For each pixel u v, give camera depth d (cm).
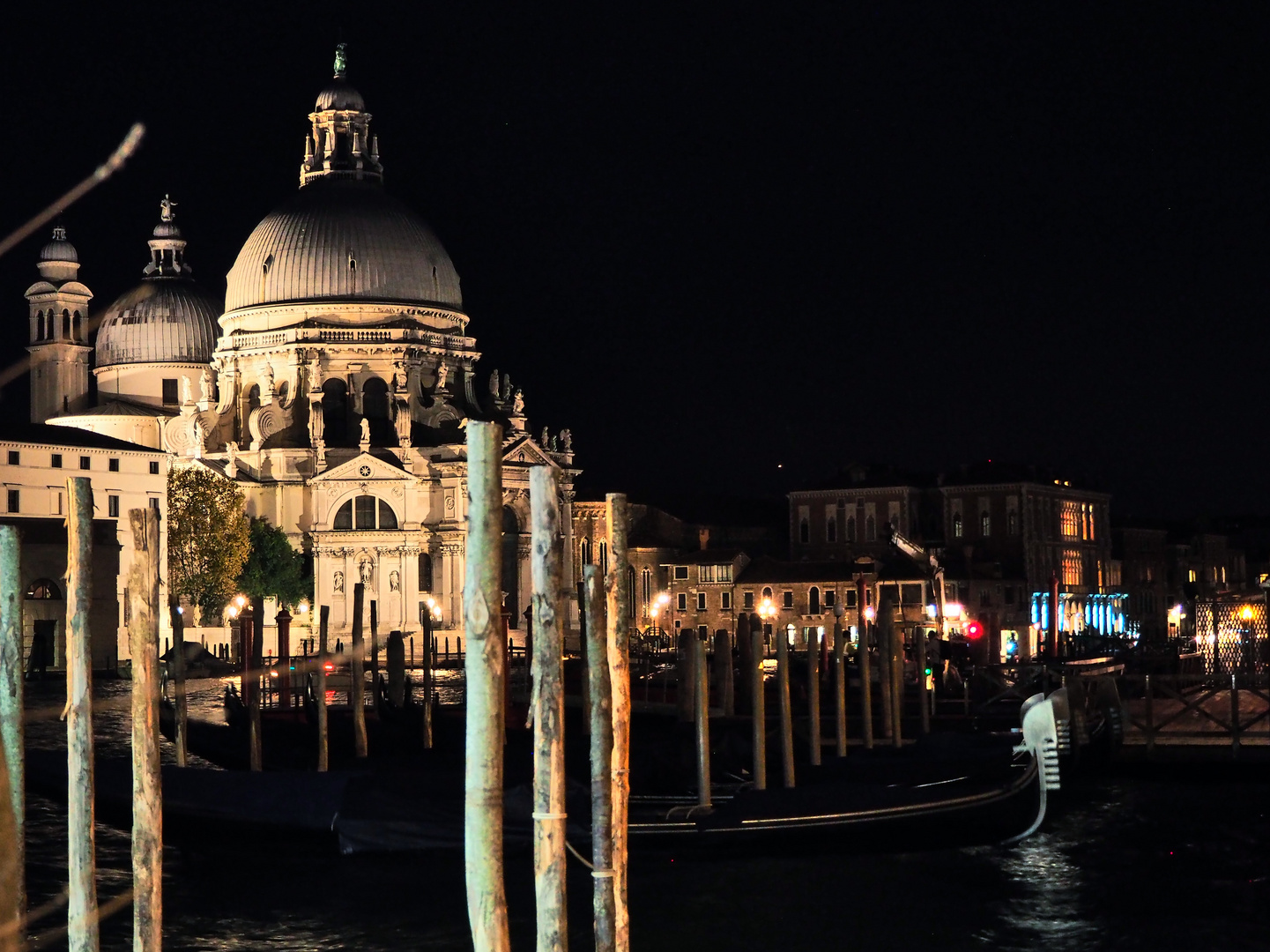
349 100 15188
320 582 13738
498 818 1812
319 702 5269
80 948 2398
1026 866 4116
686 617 15400
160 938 2469
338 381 14525
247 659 7419
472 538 1827
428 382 14762
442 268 15088
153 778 2461
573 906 3725
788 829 4059
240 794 4169
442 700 8200
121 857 4106
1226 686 7112
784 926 3553
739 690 7444
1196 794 5206
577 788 4219
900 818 4078
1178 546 19000
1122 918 3634
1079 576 16600
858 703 7294
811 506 16175
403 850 4084
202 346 15562
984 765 4609
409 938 3434
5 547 2370
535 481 2091
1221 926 3572
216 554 12375
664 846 4078
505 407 14888
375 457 13800
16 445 11444
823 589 14925
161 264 16088
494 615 1823
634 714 7181
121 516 11975
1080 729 4975
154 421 14812
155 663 2483
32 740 6175
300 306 14512
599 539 15938
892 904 3716
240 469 14175
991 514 15662
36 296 15250
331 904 3681
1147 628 18175
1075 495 16550
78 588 2419
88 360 15675
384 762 5378
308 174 15325
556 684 2095
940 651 8588
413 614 13688
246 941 3416
